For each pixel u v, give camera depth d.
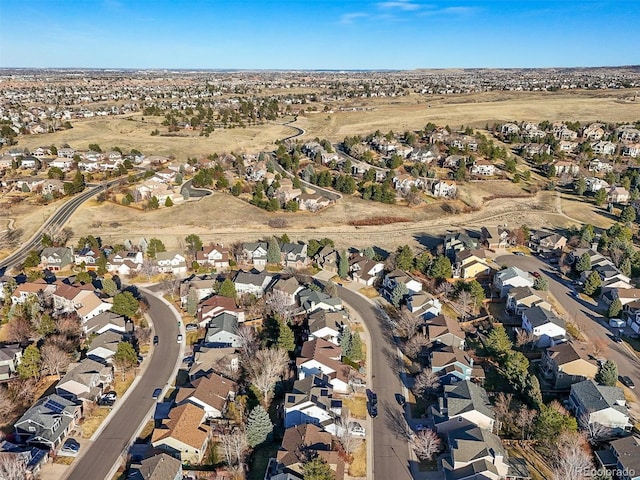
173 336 74.50
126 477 48.56
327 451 48.19
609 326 77.06
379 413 58.50
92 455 51.53
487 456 47.09
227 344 70.81
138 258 96.44
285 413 54.53
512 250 107.69
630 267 92.56
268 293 84.50
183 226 117.31
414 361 68.88
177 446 50.53
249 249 100.38
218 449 52.44
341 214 127.19
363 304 85.19
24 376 61.81
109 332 70.56
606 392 55.78
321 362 62.25
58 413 53.81
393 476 49.25
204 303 80.69
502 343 67.00
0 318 77.88
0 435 52.84
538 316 72.50
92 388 59.91
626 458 47.47
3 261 98.88
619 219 125.38
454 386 57.62
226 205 130.50
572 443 49.81
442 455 50.69
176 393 61.31
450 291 85.50
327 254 100.00
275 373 61.00
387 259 96.44
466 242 103.19
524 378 59.22
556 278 94.06
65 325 73.25
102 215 122.00
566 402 59.12
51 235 109.62
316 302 78.81
